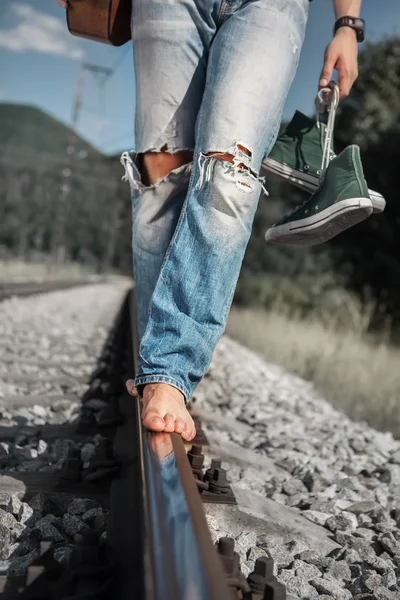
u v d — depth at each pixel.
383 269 14.35
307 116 2.50
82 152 34.28
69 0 2.43
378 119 14.10
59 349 6.61
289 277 17.97
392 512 2.72
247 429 4.17
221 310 2.22
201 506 1.38
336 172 2.29
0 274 25.94
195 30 2.31
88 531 1.46
